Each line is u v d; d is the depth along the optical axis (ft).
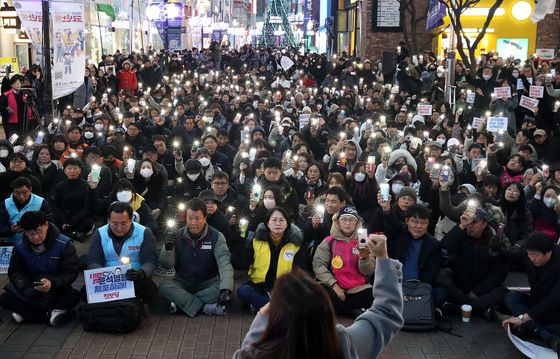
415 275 22.98
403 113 49.90
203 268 23.07
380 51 105.50
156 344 20.36
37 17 44.93
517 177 33.12
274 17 309.22
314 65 98.58
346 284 22.40
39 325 21.65
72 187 30.60
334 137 39.52
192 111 55.01
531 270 21.25
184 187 32.14
